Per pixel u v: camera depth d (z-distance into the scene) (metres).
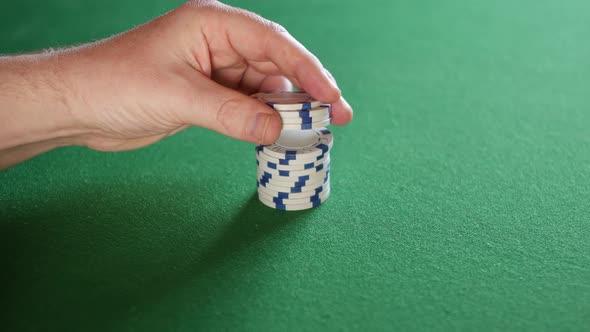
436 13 0.93
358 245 0.39
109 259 0.38
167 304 0.35
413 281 0.36
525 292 0.35
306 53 0.41
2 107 0.39
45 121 0.40
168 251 0.39
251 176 0.47
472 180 0.46
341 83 0.65
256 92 0.48
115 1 0.95
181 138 0.52
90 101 0.39
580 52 0.73
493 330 0.33
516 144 0.51
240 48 0.42
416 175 0.47
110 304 0.35
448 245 0.39
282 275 0.37
